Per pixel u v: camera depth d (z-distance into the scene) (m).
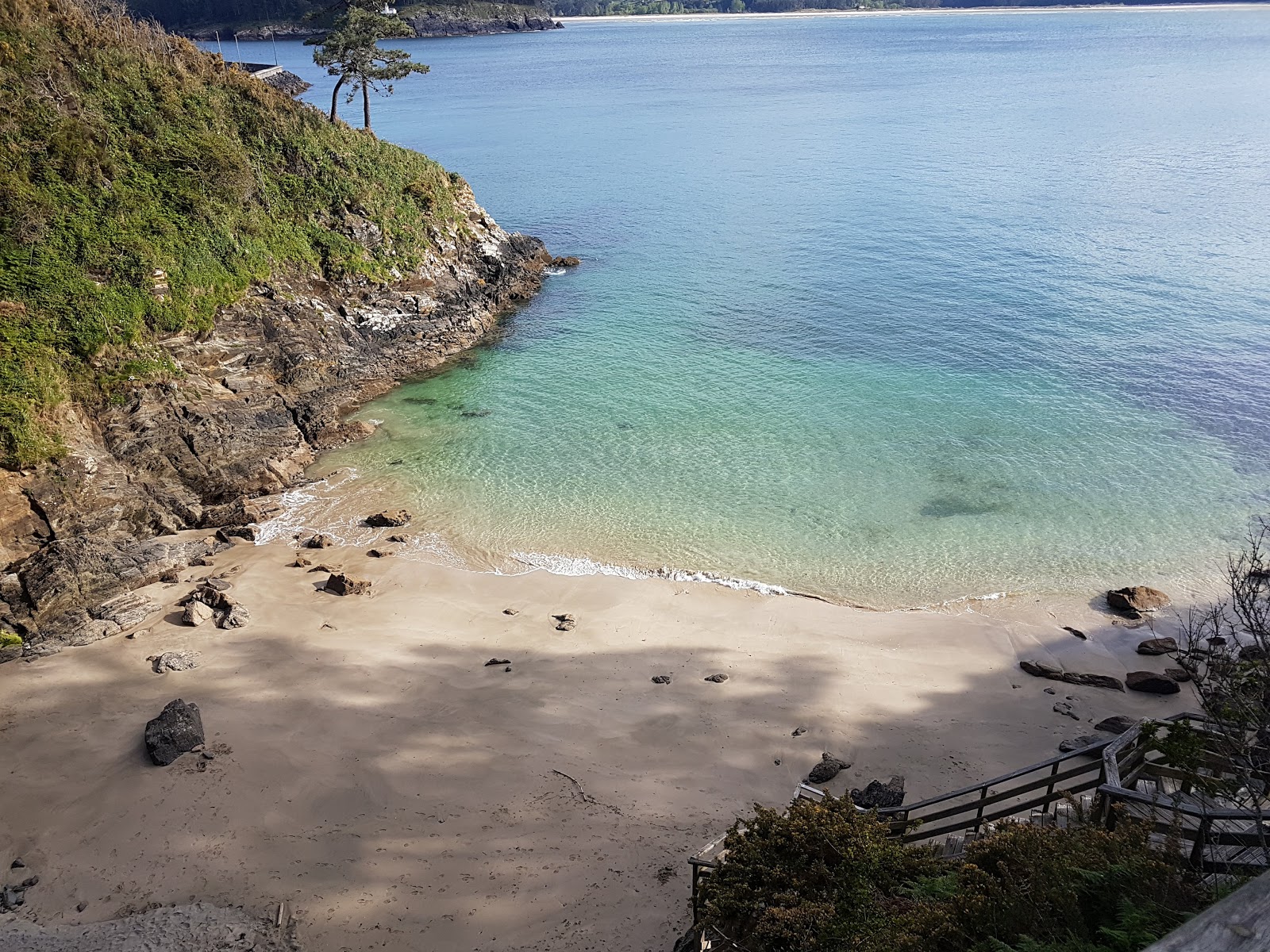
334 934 18.38
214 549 34.19
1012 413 43.44
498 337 54.94
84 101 42.81
